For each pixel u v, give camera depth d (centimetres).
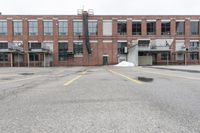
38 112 552
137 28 5850
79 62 5825
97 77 1638
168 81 1271
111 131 401
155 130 405
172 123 446
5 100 719
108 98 731
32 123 458
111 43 5847
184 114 516
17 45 5406
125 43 5862
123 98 728
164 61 5803
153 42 5459
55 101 692
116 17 5831
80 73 2259
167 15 5844
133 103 646
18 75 2005
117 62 5862
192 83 1152
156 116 501
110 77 1623
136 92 855
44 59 5469
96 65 5781
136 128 417
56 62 5778
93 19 5819
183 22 5884
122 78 1523
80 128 421
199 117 490
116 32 5838
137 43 5341
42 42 5744
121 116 503
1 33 5709
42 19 5750
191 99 701
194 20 5878
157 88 965
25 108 599
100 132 397
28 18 5728
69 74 2105
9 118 500
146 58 5756
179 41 5853
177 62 5819
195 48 5675
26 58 5678
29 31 5750
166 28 5862
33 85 1135
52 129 418
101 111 552
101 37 5841
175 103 641
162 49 5381
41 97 768
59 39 5781
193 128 415
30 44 5738
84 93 846
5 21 5703
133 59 5378
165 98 721
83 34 5797
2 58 5631
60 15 5791
